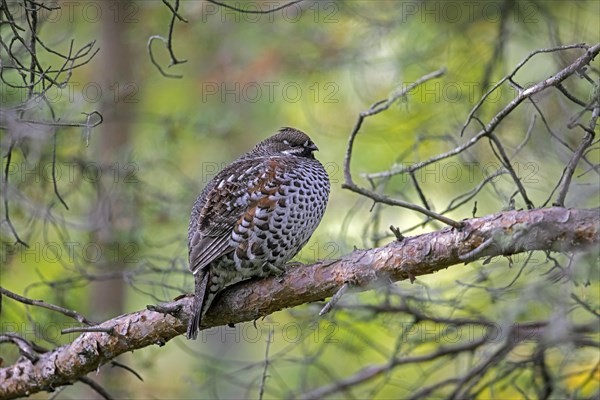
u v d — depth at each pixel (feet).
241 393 51.75
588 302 30.17
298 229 28.78
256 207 27.99
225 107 55.01
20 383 28.68
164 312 26.25
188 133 49.39
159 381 48.88
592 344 31.55
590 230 21.42
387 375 37.19
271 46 52.11
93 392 47.78
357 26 49.93
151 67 54.19
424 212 22.59
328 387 39.32
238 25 52.06
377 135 50.60
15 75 38.22
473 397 35.32
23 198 37.55
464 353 41.04
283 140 33.14
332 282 24.86
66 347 28.12
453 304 33.60
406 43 49.08
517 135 43.50
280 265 28.09
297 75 51.90
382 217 48.88
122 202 44.11
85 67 53.31
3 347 39.09
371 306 35.24
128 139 53.57
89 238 44.96
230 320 27.20
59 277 44.11
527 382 38.81
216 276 27.27
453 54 49.73
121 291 53.93
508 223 22.24
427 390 37.06
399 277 23.99
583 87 41.11
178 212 44.73
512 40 48.42
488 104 46.62
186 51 53.88
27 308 34.76
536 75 46.34
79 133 42.37
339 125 53.01
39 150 37.88
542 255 33.94
